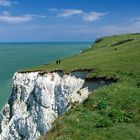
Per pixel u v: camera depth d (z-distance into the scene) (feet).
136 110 87.81
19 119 222.89
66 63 237.25
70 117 82.69
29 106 226.58
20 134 219.41
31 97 226.58
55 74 220.02
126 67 164.86
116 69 167.43
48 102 211.82
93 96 100.63
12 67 616.39
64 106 200.64
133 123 79.00
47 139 73.05
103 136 71.00
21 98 239.30
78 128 75.82
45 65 253.44
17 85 246.47
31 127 213.05
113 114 83.30
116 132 72.59
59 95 207.82
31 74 240.53
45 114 208.95
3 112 249.96
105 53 268.00
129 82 125.08
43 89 216.33
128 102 93.61
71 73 209.15
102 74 168.45
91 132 73.61
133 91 104.06
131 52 224.12
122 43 359.25
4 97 338.75
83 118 82.07
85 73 200.03
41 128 207.51
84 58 256.32
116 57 214.48
